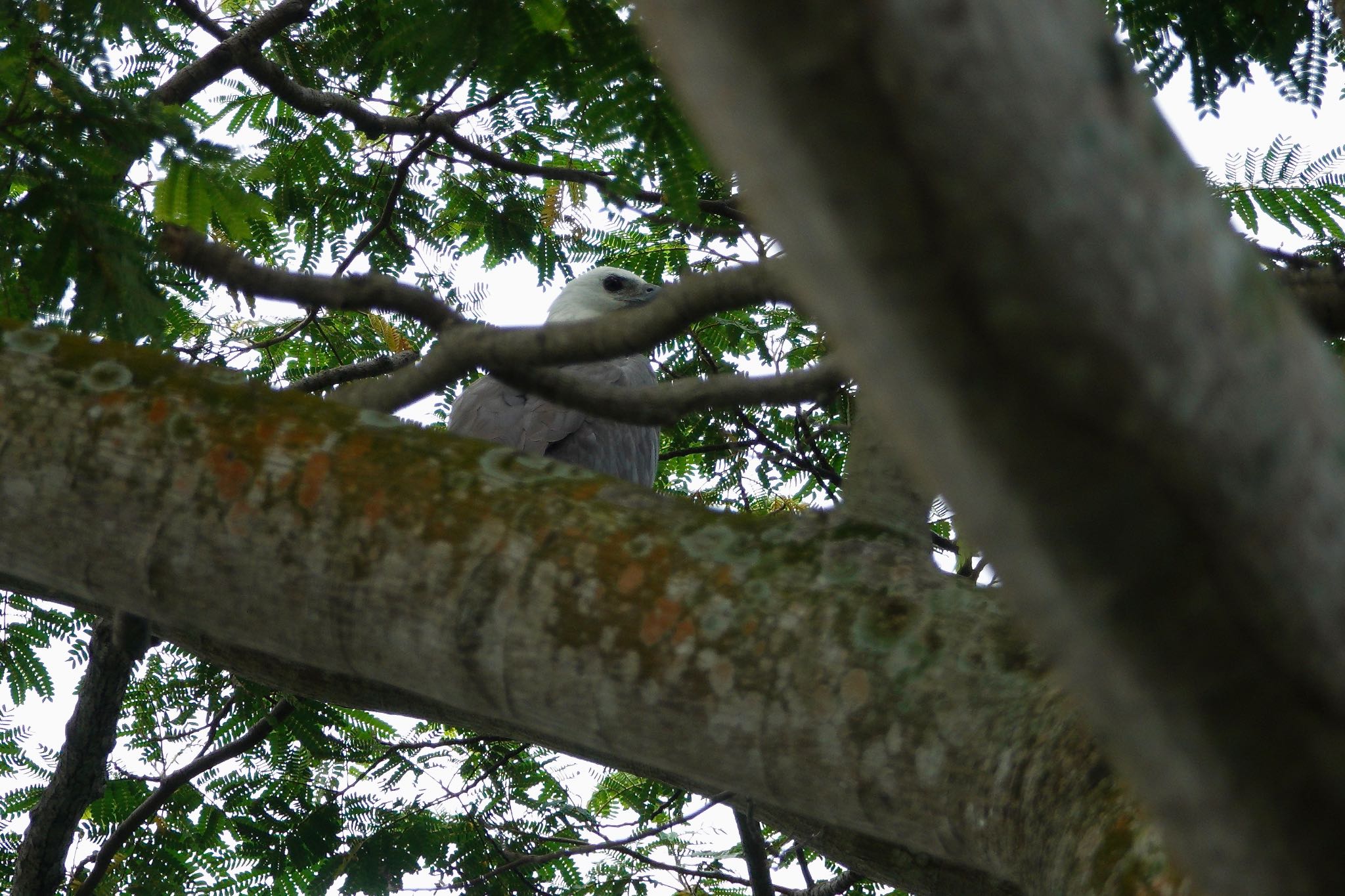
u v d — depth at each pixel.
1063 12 0.56
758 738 1.56
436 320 1.95
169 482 1.73
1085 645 0.65
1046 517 0.60
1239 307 0.58
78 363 1.83
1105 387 0.57
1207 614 0.62
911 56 0.54
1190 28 3.56
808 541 1.64
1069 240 0.55
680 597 1.60
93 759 4.14
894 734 1.51
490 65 3.24
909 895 2.32
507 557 1.65
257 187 3.78
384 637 1.70
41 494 1.77
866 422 1.78
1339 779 0.65
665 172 3.20
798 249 0.59
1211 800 0.69
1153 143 0.57
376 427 1.77
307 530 1.70
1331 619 0.61
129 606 1.83
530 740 2.47
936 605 1.56
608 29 3.13
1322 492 0.59
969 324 0.57
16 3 3.16
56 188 3.12
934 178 0.55
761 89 0.55
